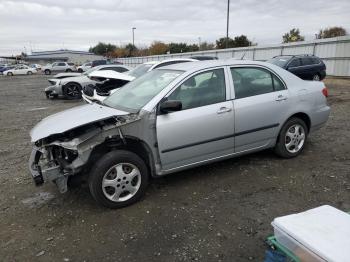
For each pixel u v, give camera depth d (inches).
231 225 139.6
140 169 158.9
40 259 123.0
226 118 175.6
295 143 210.1
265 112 189.3
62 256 124.1
